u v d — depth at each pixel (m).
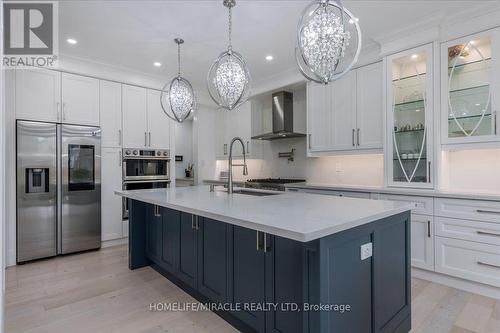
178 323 2.02
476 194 2.41
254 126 5.11
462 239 2.49
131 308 2.22
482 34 2.53
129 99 4.13
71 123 3.59
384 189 3.02
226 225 1.94
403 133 3.09
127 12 2.53
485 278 2.36
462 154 2.95
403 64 3.08
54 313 2.14
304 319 1.35
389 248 1.72
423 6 2.48
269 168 5.17
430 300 2.32
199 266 2.20
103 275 2.88
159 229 2.80
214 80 2.55
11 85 3.18
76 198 3.58
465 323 1.98
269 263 1.65
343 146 3.61
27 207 3.23
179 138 6.35
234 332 1.91
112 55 3.54
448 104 2.75
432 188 2.82
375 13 2.59
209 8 2.48
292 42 3.19
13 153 3.18
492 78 2.49
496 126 2.46
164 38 3.07
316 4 1.67
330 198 2.20
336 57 1.71
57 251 3.43
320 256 1.28
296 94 4.72
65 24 2.74
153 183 4.38
